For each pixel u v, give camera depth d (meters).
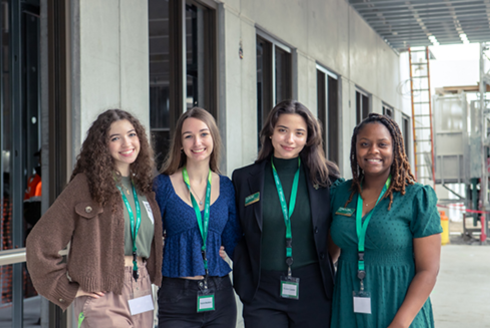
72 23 2.88
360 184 2.08
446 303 5.71
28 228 3.52
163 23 7.02
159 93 8.93
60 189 2.91
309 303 2.21
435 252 1.90
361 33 9.88
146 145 2.14
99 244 1.93
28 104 4.05
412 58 15.41
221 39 4.62
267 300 2.24
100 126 2.00
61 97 2.89
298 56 6.56
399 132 2.00
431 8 9.23
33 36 3.99
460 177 12.52
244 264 2.31
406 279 1.92
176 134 2.32
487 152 11.64
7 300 3.76
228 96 4.66
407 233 1.93
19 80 3.53
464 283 6.84
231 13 4.74
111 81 3.12
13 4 3.47
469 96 16.09
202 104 4.60
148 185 2.15
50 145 2.90
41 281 1.88
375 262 1.95
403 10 9.38
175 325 2.16
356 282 1.98
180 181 2.31
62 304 1.90
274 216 2.25
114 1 3.15
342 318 2.01
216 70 4.61
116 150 2.01
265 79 5.92
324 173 2.32
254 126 5.23
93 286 1.89
